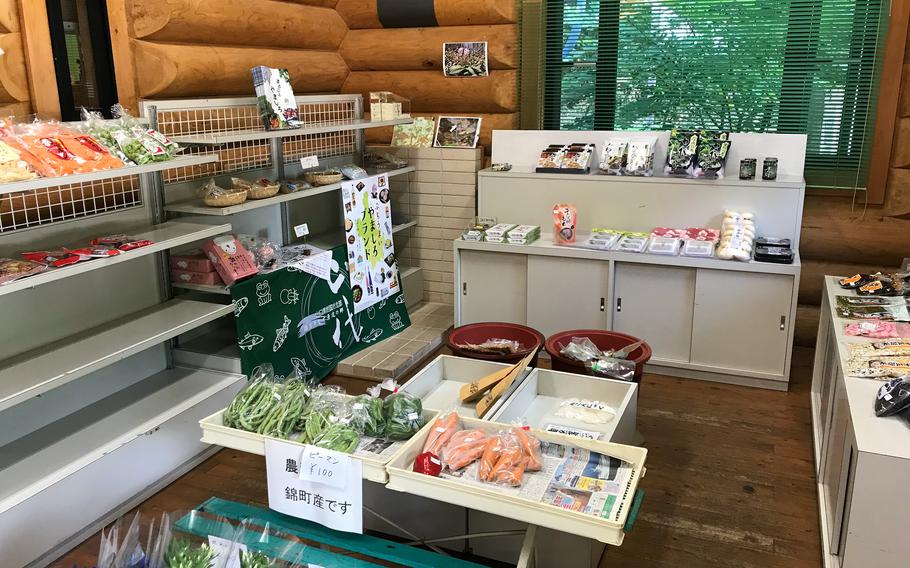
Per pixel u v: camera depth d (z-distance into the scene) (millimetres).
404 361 4586
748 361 4391
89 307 3508
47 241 3273
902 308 3416
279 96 4070
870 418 2441
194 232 3559
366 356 4684
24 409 3238
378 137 5719
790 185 4344
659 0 4977
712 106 5016
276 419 2453
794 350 5039
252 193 3988
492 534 2488
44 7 3406
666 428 3922
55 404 3371
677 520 3125
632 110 5238
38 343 3279
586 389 3131
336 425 2418
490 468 2207
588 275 4598
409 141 5492
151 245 3287
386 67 5594
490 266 4887
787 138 4555
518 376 2986
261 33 4605
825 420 3475
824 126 4777
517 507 2053
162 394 3654
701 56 4965
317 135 5082
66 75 3596
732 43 4875
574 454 2326
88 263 2994
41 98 3426
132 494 3240
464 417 2492
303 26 5039
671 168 4625
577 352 3441
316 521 2309
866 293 3725
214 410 3672
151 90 3873
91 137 3113
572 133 5066
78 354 3182
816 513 3170
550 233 5004
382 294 5043
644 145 4730
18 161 2734
